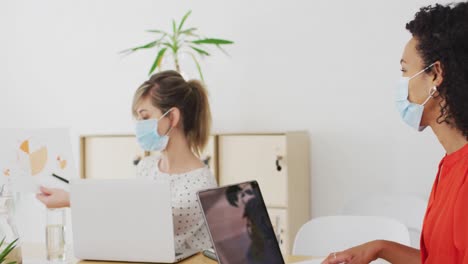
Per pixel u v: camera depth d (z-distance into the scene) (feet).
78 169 14.96
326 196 12.77
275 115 13.17
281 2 13.07
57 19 15.21
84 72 14.97
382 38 12.26
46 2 15.30
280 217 11.84
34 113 15.52
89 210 6.70
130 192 6.52
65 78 15.16
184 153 8.09
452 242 4.99
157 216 6.50
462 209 4.91
